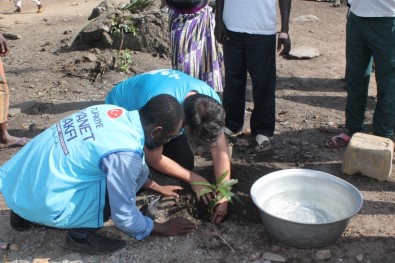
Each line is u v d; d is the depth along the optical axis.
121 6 7.59
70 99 5.39
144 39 6.62
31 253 3.10
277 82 5.74
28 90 5.63
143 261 3.02
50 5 11.15
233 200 3.51
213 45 4.21
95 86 5.71
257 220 3.34
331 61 6.40
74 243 3.05
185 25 4.09
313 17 8.39
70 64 6.32
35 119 4.96
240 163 4.03
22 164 2.91
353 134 3.99
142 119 2.79
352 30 3.91
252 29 3.88
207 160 4.04
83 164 2.75
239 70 4.12
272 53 3.98
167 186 3.38
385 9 3.66
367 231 3.22
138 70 6.08
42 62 6.46
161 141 2.84
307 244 2.95
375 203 3.50
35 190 2.79
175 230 3.16
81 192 2.81
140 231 2.93
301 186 3.30
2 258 3.06
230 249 3.09
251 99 5.31
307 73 6.00
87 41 6.81
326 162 4.04
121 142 2.71
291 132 4.55
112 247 3.06
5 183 2.95
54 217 2.81
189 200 3.56
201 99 2.89
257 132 4.25
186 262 3.01
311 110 5.01
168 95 2.81
